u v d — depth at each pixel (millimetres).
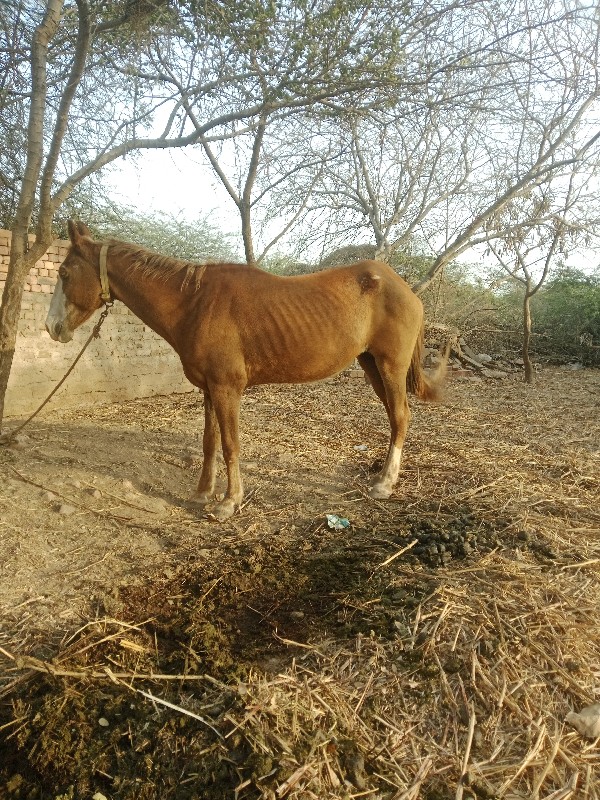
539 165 7625
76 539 3811
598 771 2189
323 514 4320
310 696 2447
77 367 7590
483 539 3801
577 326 14555
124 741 2283
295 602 3178
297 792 2021
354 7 4805
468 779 2113
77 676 2576
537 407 8297
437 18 5668
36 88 4762
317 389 9680
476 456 5637
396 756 2223
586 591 3197
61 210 9672
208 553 3680
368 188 10219
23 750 2262
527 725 2361
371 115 5496
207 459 4492
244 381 4238
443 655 2695
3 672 2637
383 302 4461
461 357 12211
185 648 2773
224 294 4105
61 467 4852
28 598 3166
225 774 2102
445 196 9664
